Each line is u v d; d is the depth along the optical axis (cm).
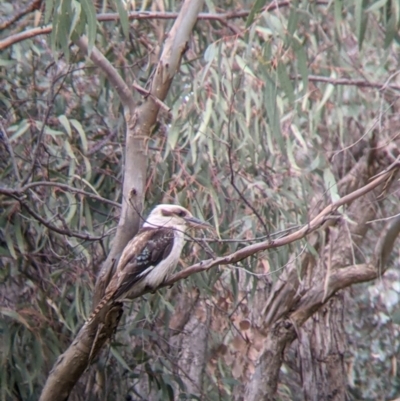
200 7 936
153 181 1091
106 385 1220
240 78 959
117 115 1198
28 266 1152
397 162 825
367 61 1151
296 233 832
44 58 1225
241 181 1102
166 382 1206
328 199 1170
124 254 928
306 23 1051
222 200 1072
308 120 1096
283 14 1082
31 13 1170
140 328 1184
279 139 906
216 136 970
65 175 1114
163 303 1141
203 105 1008
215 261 891
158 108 920
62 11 912
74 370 931
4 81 1189
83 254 1091
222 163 1080
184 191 1048
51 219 1002
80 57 1190
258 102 992
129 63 1207
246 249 852
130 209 913
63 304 1150
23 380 1141
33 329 1128
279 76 902
